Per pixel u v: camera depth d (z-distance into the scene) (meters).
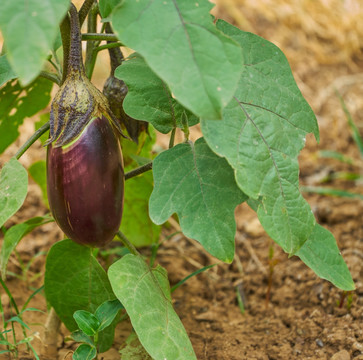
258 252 1.85
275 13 3.13
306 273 1.77
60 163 1.36
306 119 1.40
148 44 1.28
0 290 1.71
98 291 1.49
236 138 1.35
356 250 1.82
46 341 1.58
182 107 1.42
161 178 1.38
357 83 2.84
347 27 3.19
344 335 1.61
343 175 2.21
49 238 1.87
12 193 1.37
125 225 1.70
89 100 1.36
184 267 1.82
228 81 1.27
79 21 1.39
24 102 1.57
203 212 1.38
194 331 1.66
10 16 1.24
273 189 1.36
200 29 1.28
